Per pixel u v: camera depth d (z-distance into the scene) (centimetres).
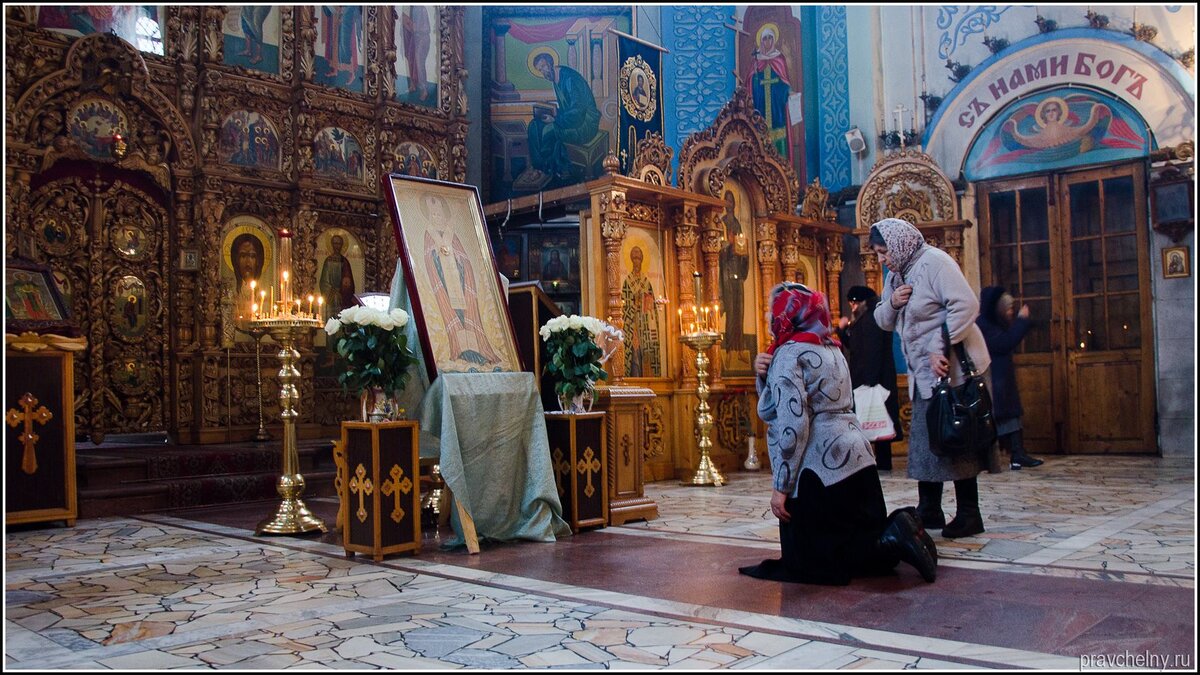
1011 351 1070
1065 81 1276
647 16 1458
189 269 1127
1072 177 1274
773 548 571
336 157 1260
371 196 1276
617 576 493
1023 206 1316
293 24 1230
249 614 417
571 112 1434
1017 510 707
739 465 1123
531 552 576
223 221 1160
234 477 919
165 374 1134
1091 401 1259
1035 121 1300
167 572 528
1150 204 1213
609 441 695
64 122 1059
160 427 1130
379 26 1303
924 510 597
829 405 467
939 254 578
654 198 1030
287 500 679
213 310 1135
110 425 1096
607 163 981
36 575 523
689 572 500
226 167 1159
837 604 416
